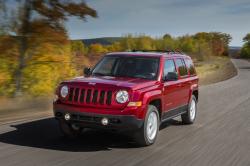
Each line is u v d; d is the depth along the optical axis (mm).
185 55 10641
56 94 7668
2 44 13031
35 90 13898
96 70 8727
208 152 7531
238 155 7387
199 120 11453
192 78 10500
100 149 7324
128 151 7293
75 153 6930
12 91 13227
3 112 10828
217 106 14891
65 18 13258
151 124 7859
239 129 10164
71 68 15656
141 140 7578
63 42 13594
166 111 8688
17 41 13250
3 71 13305
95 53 20938
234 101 16641
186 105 10188
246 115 12719
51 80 14461
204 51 77438
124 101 7168
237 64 71812
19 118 10180
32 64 13984
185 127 10203
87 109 7207
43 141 7703
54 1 12875
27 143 7473
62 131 7996
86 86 7344
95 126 7238
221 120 11570
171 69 9102
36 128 8961
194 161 6816
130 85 7395
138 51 9727
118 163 6441
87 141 7918
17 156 6527
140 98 7328
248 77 34594
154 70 8414
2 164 6047
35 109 11664
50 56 14219
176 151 7488
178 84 9281
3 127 8914
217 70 44375
